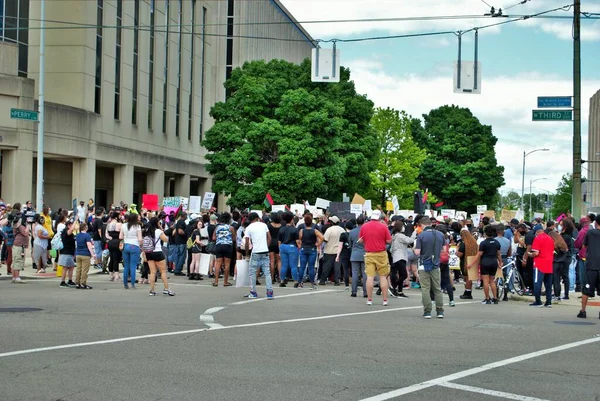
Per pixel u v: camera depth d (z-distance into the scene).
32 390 7.81
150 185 56.84
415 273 23.30
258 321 13.82
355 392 7.98
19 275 22.50
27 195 39.28
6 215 23.89
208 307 16.06
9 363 9.27
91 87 46.38
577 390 8.36
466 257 20.58
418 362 9.86
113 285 21.62
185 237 26.50
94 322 13.13
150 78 56.22
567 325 14.21
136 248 20.41
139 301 16.94
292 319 14.23
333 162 48.19
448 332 12.83
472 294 22.31
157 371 8.91
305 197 47.56
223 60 89.38
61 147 41.97
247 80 49.75
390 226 24.84
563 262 18.98
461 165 80.12
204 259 24.45
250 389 8.01
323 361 9.77
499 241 20.75
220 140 48.72
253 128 47.28
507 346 11.41
